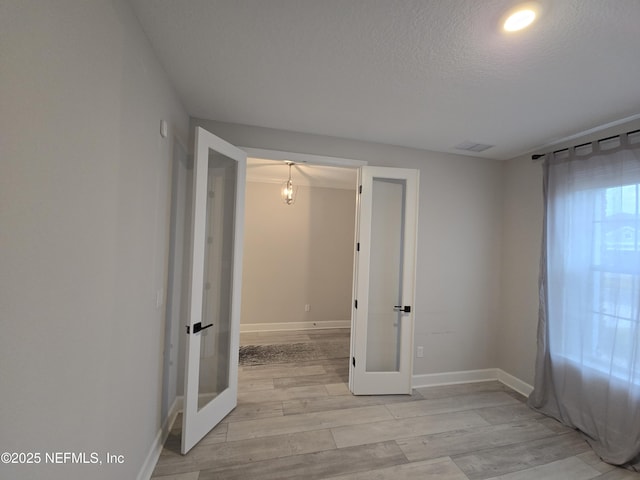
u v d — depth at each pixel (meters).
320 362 3.35
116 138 1.10
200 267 1.87
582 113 1.97
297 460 1.75
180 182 2.09
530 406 2.49
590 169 2.15
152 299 1.59
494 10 1.11
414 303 2.72
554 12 1.10
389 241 2.76
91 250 0.96
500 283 3.09
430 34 1.26
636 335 1.83
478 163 3.04
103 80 0.99
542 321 2.45
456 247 2.97
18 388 0.66
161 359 1.80
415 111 2.05
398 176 2.64
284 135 2.49
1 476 0.62
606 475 1.73
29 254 0.69
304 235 4.82
